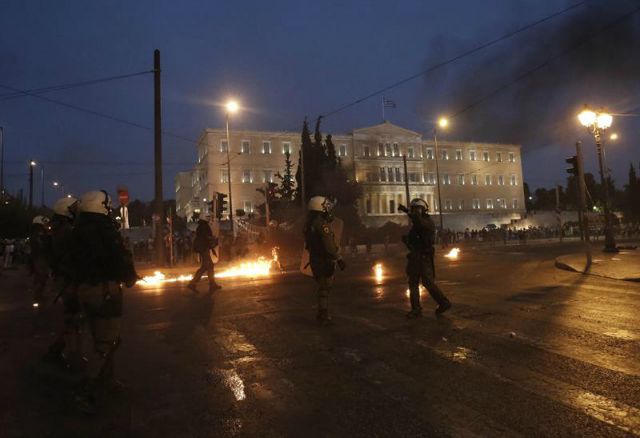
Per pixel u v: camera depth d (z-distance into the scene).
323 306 7.41
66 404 4.43
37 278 10.26
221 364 5.51
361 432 3.63
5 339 7.34
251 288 12.56
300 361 5.52
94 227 4.33
